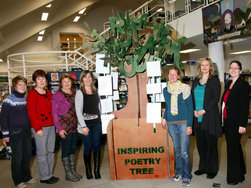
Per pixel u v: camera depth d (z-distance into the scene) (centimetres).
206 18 534
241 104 240
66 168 280
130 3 1465
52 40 1511
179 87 248
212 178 268
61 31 1523
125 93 469
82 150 438
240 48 816
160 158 274
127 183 266
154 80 297
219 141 447
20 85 268
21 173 278
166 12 705
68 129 270
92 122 273
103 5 1631
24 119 270
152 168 275
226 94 258
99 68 290
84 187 261
